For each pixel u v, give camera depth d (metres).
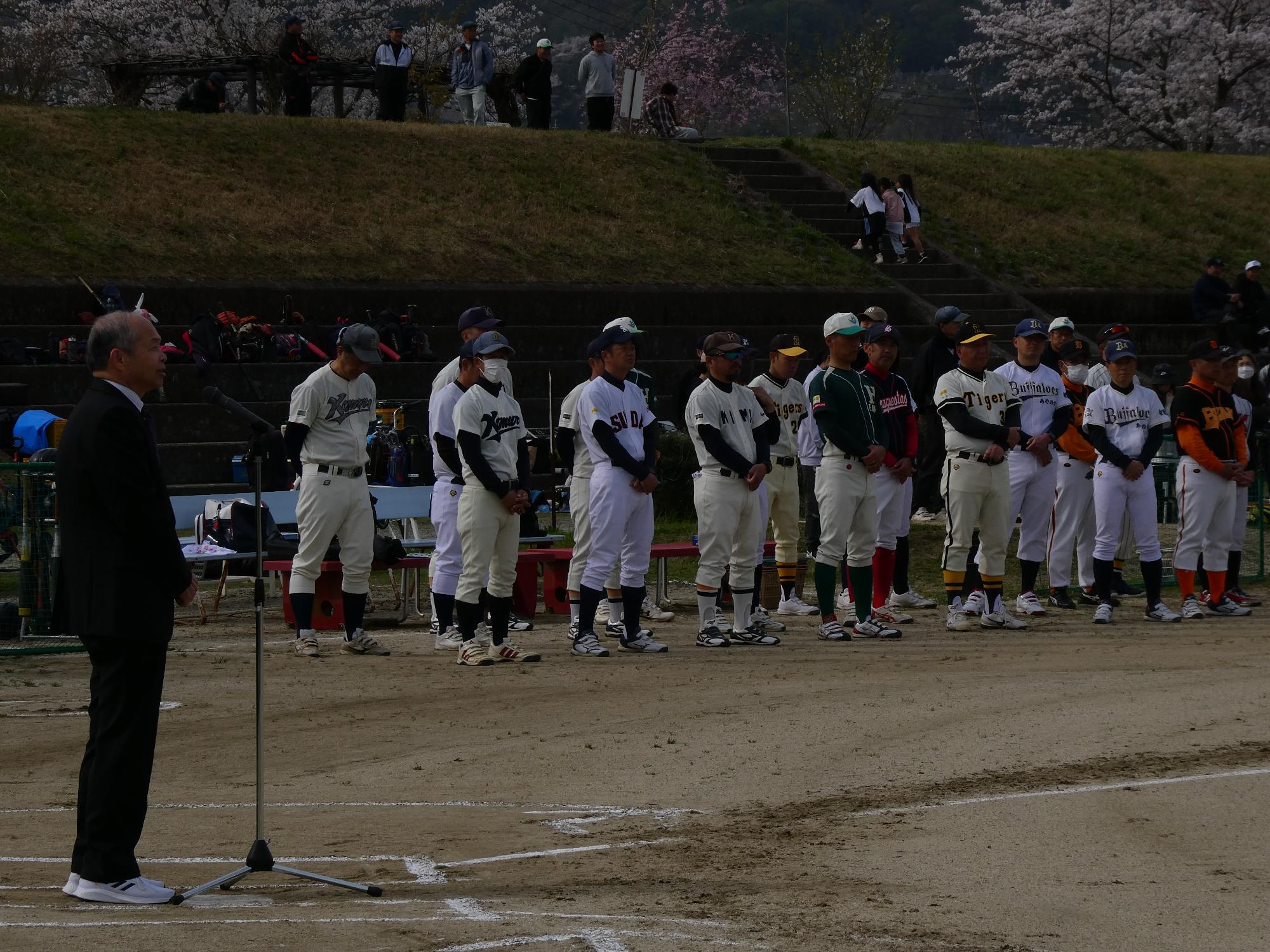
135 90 88.06
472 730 20.20
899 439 30.23
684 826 14.84
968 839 14.01
